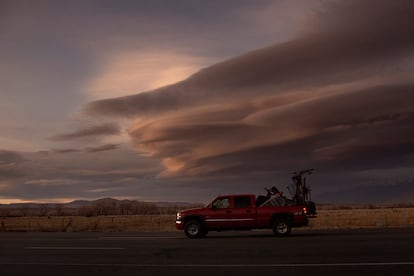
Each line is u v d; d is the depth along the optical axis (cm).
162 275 1312
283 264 1455
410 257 1553
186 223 2556
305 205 2661
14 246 2222
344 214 6166
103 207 9938
